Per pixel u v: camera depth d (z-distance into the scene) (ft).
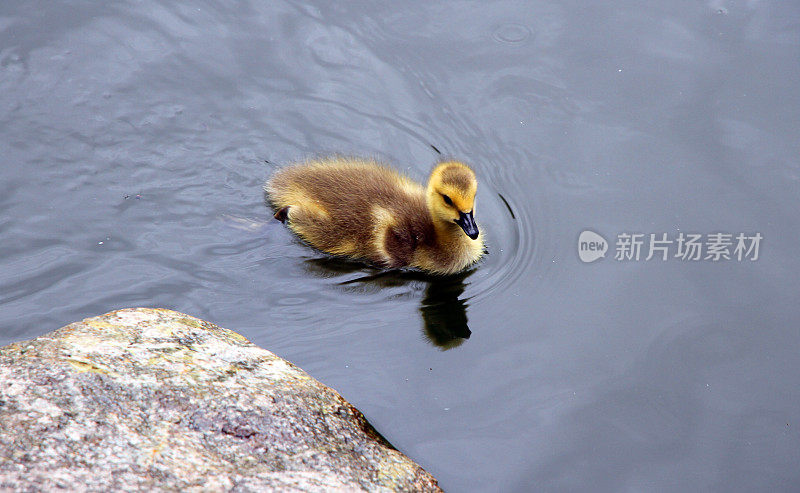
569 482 18.28
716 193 26.66
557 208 26.94
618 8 33.68
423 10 33.99
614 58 31.50
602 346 22.27
